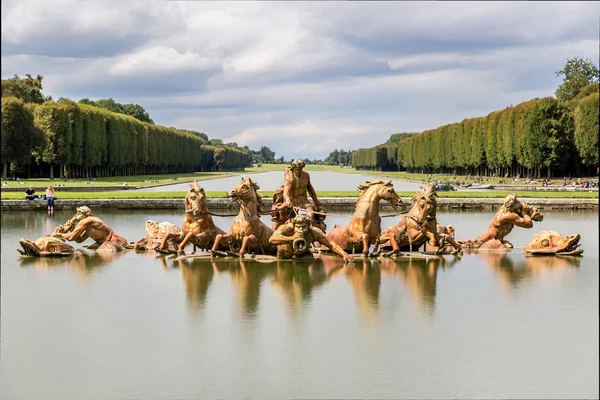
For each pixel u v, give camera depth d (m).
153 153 152.75
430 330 15.80
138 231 35.00
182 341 15.18
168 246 26.98
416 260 24.78
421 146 167.12
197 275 22.05
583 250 27.06
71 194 60.72
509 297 18.89
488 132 119.62
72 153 107.69
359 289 19.86
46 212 48.78
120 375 13.26
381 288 20.02
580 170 112.38
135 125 141.75
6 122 92.44
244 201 25.20
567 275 22.02
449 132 142.00
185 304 18.28
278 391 12.50
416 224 25.70
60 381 13.03
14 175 110.44
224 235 25.48
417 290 19.75
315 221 26.20
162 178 129.38
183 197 54.78
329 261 24.39
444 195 58.19
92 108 118.44
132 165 146.00
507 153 110.00
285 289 19.92
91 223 27.64
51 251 26.27
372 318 16.77
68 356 14.38
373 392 12.42
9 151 93.75
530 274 22.19
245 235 25.06
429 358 14.06
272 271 22.59
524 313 17.20
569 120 100.88
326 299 18.67
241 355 14.28
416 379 13.02
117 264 24.30
